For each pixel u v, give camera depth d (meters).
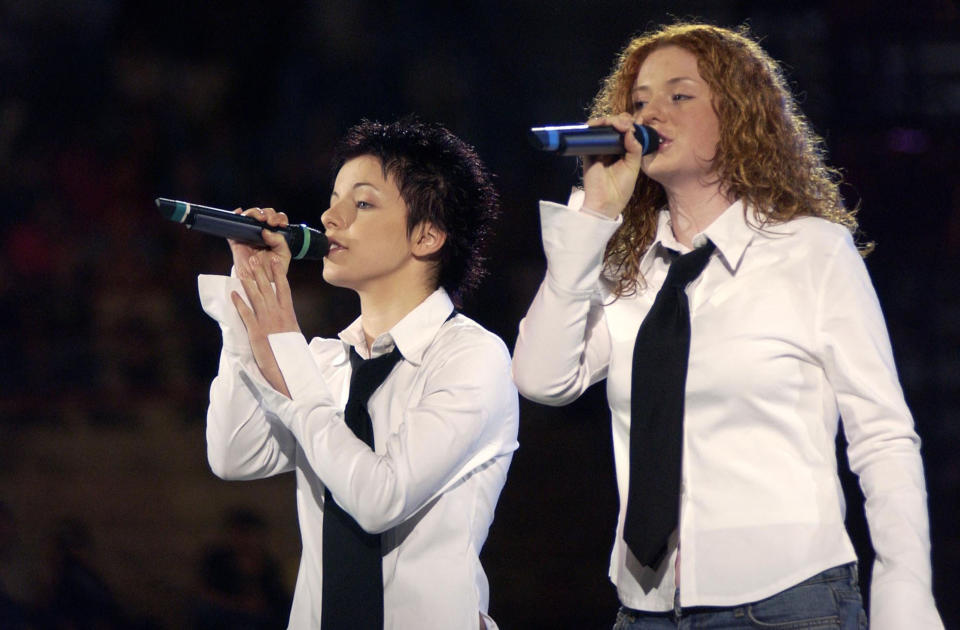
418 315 7.26
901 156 23.09
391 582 6.84
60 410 23.70
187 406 23.97
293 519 20.62
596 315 6.96
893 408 5.98
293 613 7.20
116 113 28.77
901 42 23.75
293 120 28.75
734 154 6.57
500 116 28.22
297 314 24.69
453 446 6.78
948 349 22.02
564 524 20.84
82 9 29.50
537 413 23.41
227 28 29.25
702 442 6.21
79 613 18.53
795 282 6.25
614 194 6.46
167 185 28.08
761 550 6.02
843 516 6.18
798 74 23.91
